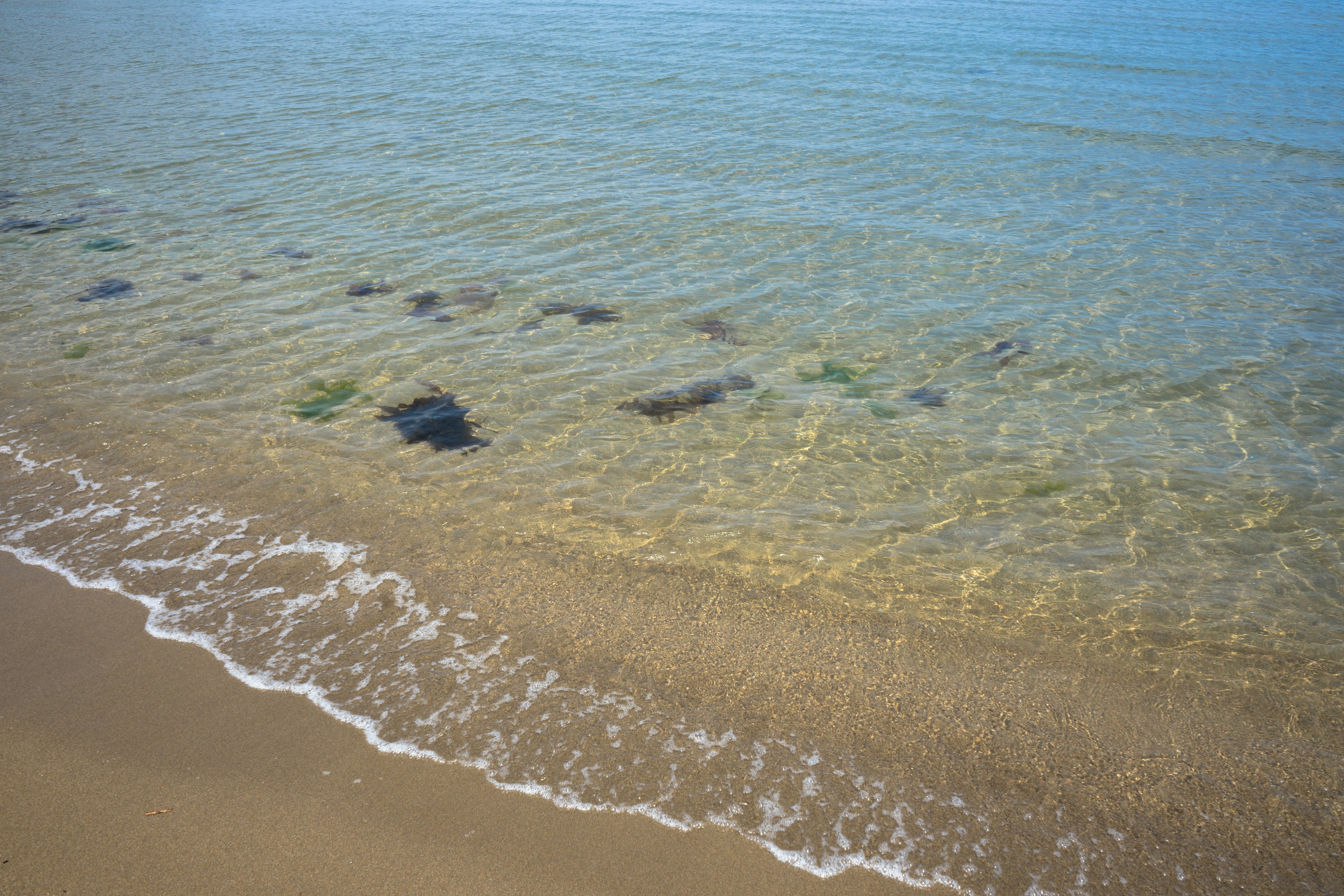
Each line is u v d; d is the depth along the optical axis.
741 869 3.90
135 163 16.33
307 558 6.08
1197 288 11.27
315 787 4.27
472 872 3.86
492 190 14.83
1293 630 5.55
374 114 19.91
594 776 4.37
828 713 4.80
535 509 6.74
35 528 6.36
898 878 3.87
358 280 11.31
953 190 15.12
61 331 9.73
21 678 4.96
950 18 35.03
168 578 5.84
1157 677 5.14
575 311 10.50
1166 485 7.25
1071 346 9.73
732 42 28.86
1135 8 39.47
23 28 34.25
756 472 7.36
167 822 4.07
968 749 4.59
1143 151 17.44
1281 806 4.27
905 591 5.88
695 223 13.47
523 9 38.16
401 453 7.50
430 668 5.08
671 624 5.50
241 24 34.53
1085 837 4.09
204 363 9.07
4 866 3.83
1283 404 8.54
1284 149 17.50
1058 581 6.03
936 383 8.95
